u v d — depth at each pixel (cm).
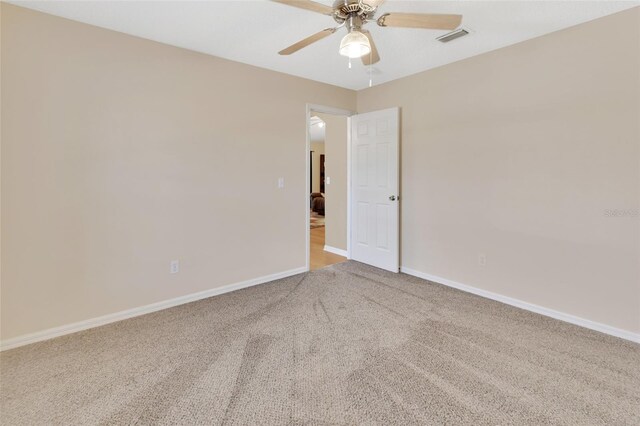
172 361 207
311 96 385
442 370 198
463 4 217
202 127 304
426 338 236
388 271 396
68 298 246
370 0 165
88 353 217
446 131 337
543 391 179
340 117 474
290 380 188
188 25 248
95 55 248
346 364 204
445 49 293
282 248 371
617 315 239
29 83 224
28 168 227
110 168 259
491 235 308
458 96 325
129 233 270
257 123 341
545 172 270
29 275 230
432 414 162
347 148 453
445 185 342
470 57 312
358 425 155
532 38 270
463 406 167
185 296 303
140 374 194
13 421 158
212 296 318
